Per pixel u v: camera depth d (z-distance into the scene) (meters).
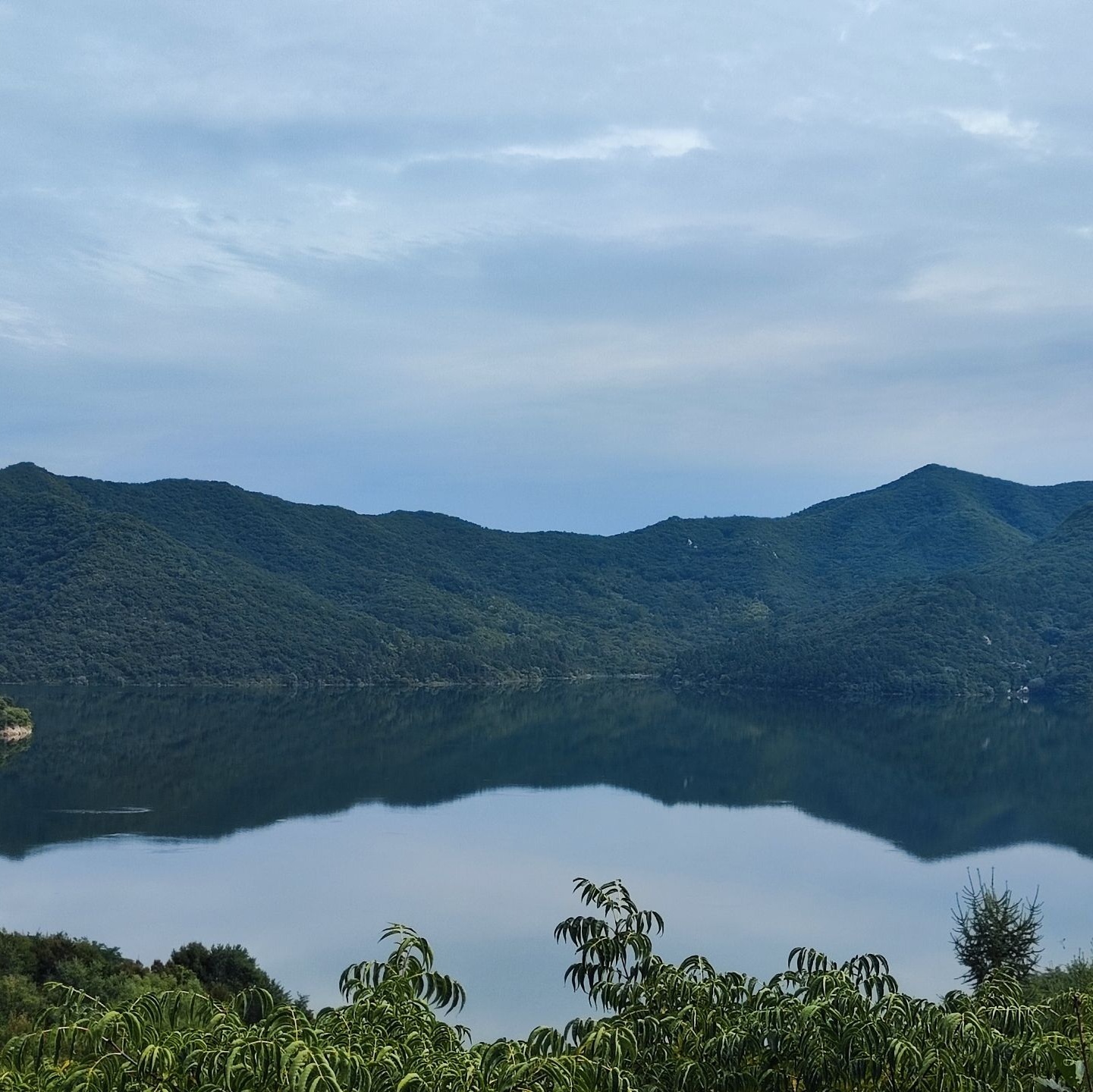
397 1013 14.27
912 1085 13.98
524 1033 44.22
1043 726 184.75
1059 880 77.44
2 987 31.73
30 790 108.56
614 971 16.28
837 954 57.38
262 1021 13.15
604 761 137.00
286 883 73.06
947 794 115.50
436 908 66.81
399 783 118.31
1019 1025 14.77
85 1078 12.34
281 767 127.56
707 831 93.38
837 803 109.19
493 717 189.25
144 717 175.25
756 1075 14.13
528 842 87.81
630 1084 13.18
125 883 72.62
